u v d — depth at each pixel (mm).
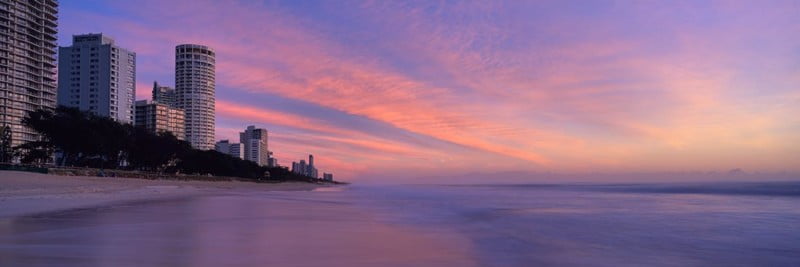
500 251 16172
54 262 12094
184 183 88875
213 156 137125
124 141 95438
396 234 19422
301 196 59719
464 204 44500
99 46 185500
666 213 33594
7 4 138125
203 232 18266
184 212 27422
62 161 95125
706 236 21094
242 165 159125
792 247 18203
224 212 28109
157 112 194625
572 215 31500
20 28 142000
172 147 111562
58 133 85000
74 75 185625
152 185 71188
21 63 141750
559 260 14977
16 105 139750
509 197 62688
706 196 64500
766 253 16984
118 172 80438
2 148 111625
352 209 34062
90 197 39312
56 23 156625
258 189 100375
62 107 92188
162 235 17188
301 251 14586
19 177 50281
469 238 19016
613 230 23000
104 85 183875
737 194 71250
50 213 24672
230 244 15516
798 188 104062
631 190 101312
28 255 12906
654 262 15141
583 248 17359
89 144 85938
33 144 91062
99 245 14703
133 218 23125
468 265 13539
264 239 16812
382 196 65250
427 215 30422
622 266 14359
